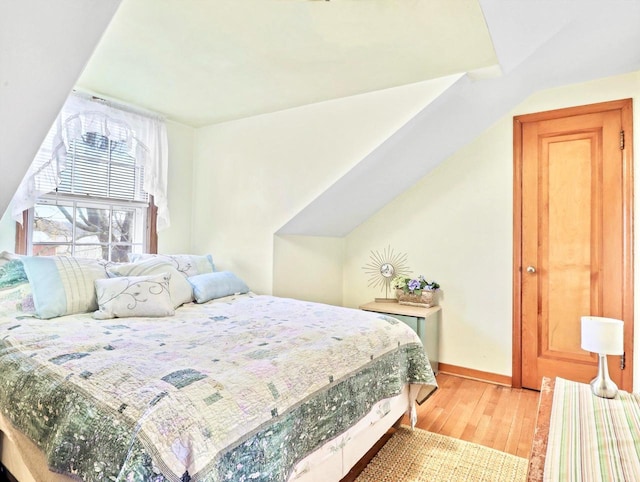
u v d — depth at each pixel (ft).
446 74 7.30
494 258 9.70
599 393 4.87
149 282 7.25
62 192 8.50
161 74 7.55
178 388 3.61
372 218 11.87
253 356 4.67
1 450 4.98
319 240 11.51
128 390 3.63
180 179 11.29
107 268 7.82
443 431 7.16
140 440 3.08
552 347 9.02
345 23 5.57
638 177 8.00
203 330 5.92
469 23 5.49
